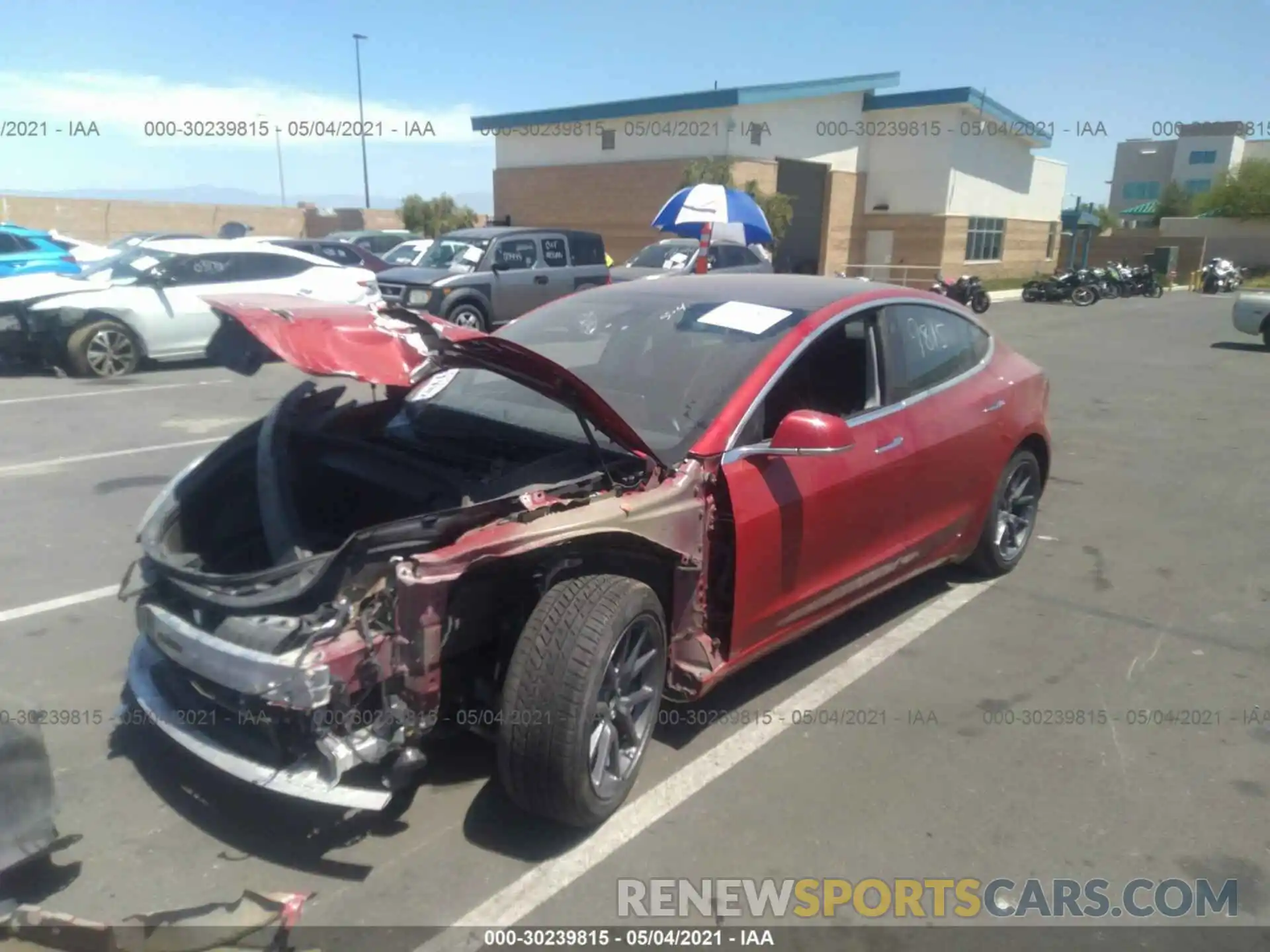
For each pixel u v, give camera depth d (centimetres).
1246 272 4609
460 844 322
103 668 430
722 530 364
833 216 3153
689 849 324
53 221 2988
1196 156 7731
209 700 316
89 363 1138
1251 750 393
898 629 500
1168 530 675
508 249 1530
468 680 340
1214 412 1120
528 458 370
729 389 387
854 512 418
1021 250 3825
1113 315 2542
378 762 297
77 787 343
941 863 321
